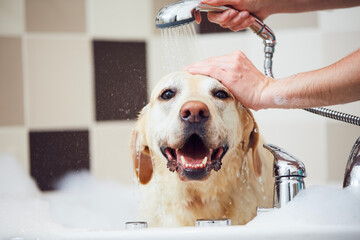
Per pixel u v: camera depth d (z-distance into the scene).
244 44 2.55
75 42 2.74
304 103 1.09
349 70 1.02
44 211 1.21
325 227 0.80
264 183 1.48
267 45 1.17
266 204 1.46
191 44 2.62
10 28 2.71
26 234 1.00
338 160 2.52
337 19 2.54
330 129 2.52
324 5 1.26
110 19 2.75
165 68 2.72
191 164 1.20
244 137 1.42
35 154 2.66
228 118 1.31
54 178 2.63
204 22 2.61
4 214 1.15
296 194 0.97
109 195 2.54
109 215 2.40
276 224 0.89
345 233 0.79
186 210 1.40
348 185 0.95
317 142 2.52
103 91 2.72
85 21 2.75
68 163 2.66
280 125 2.53
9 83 2.69
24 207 1.22
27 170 2.64
